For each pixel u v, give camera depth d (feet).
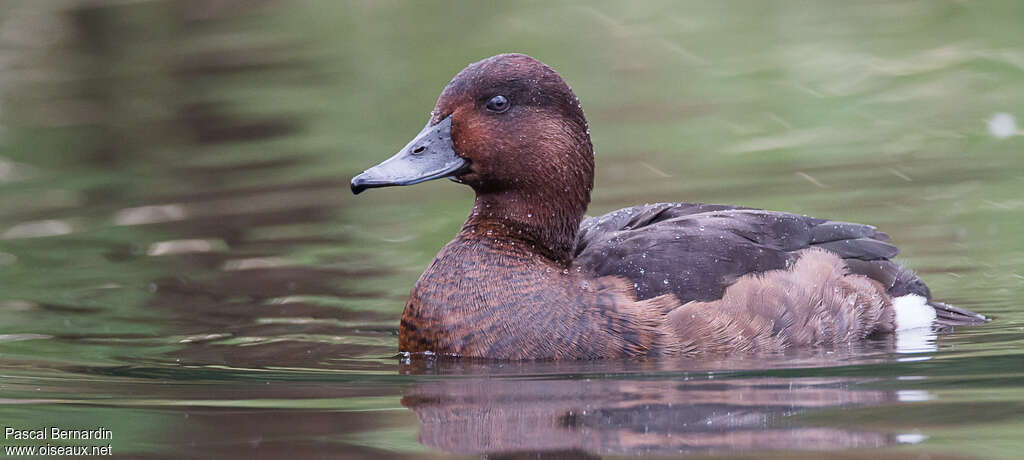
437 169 31.12
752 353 30.63
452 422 24.50
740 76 63.16
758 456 21.76
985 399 25.12
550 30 72.33
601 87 62.59
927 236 41.45
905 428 23.25
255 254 42.78
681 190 47.16
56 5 79.46
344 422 24.72
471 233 31.73
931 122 54.54
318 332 34.37
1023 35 66.28
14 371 30.04
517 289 30.45
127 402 26.81
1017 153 49.88
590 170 32.12
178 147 56.80
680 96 60.70
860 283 33.01
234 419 25.16
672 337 30.19
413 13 77.05
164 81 67.15
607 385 27.27
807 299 31.71
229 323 35.40
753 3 76.89
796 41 68.85
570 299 30.30
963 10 72.38
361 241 43.98
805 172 48.98
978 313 34.71
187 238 44.73
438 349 30.76
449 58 67.00
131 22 78.13
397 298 37.99
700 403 25.48
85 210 48.55
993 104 56.49
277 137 56.90
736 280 31.35
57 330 34.60
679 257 31.50
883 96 58.75
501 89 31.19
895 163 49.55
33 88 67.10
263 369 30.17
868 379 27.27
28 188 51.93
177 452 22.84
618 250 31.73
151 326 35.12
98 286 39.42
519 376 28.43
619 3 77.71
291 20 77.66
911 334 32.83
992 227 42.06
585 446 22.67
